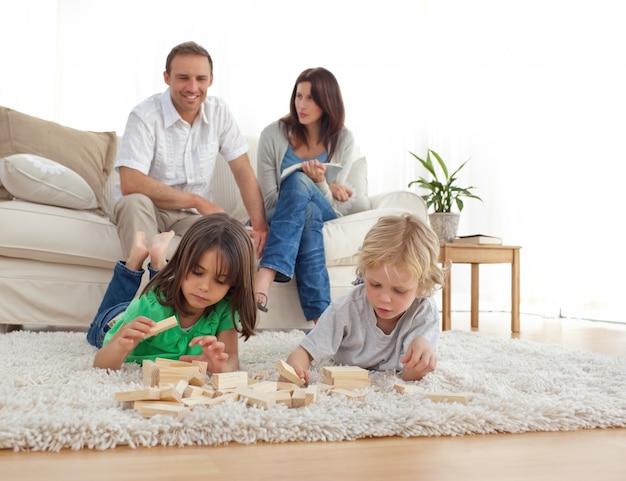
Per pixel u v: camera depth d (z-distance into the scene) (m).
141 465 0.81
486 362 1.64
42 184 2.26
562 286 3.99
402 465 0.85
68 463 0.81
